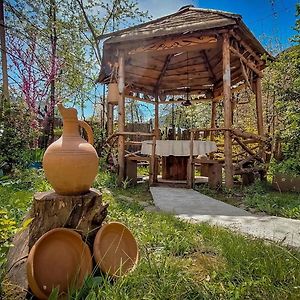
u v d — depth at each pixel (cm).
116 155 669
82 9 1034
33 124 788
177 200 411
